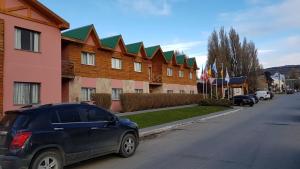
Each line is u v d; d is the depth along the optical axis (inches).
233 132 649.6
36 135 314.8
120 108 1294.3
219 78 2812.5
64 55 1085.8
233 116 1107.3
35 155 315.0
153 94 1384.1
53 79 904.3
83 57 1163.3
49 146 323.0
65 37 1037.2
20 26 812.6
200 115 1141.1
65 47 1087.6
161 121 885.8
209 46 2962.6
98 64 1229.7
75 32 1187.9
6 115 338.6
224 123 855.7
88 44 1179.3
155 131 698.8
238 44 3038.9
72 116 355.3
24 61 821.9
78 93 1120.8
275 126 756.6
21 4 819.4
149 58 1571.1
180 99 1680.6
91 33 1189.7
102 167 367.6
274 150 447.8
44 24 881.5
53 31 911.7
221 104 1611.7
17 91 806.5
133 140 428.8
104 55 1267.2
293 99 2598.4
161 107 1470.2
